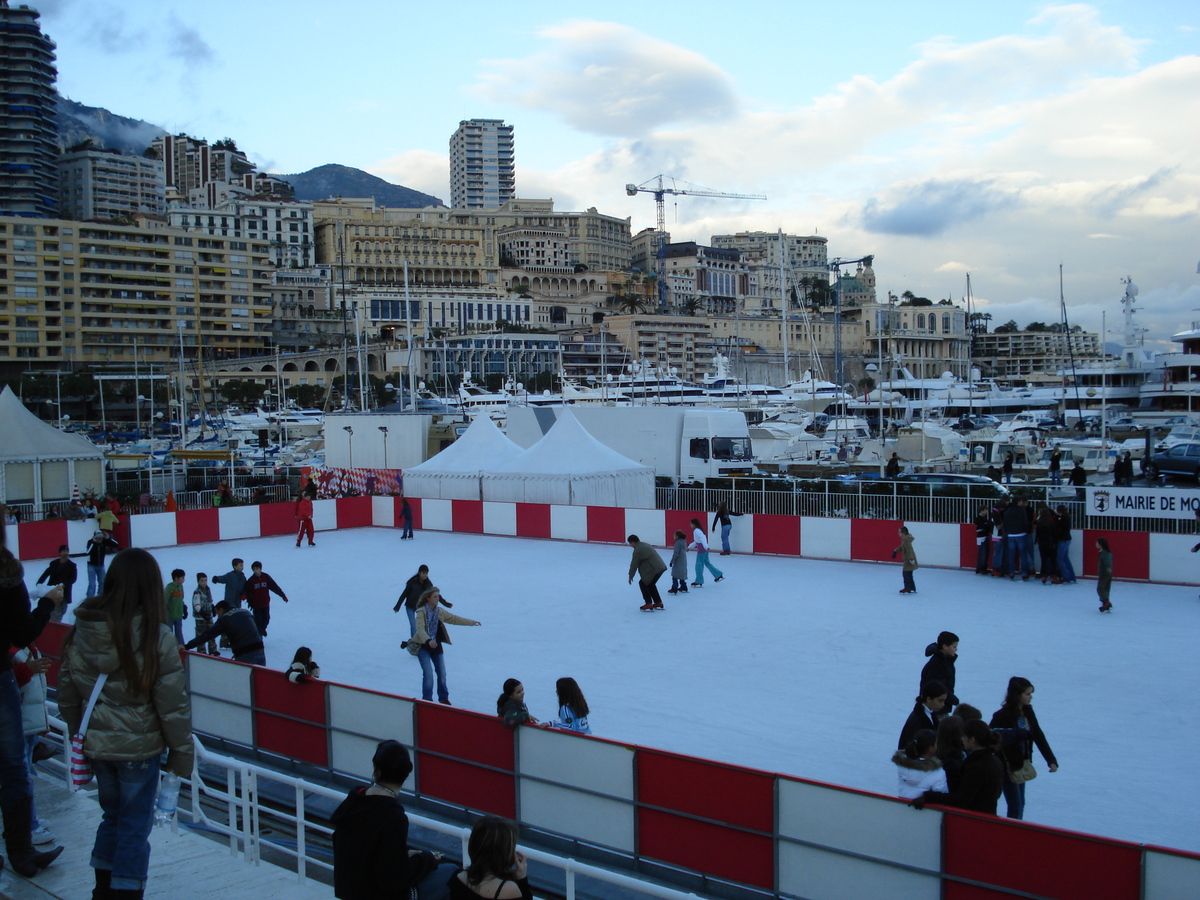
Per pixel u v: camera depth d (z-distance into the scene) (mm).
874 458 52031
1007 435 56031
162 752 5344
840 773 9836
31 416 33281
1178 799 9258
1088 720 11633
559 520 28641
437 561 25094
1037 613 17547
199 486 39969
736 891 7645
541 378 149375
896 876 6977
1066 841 6336
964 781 6969
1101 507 22812
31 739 8008
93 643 5098
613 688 13148
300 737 10484
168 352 147500
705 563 21000
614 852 8305
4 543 6121
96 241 140125
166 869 6980
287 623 17797
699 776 7828
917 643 15469
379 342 167625
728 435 36438
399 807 5203
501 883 4562
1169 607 17875
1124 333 82625
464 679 13766
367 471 37375
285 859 8367
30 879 6387
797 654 14898
